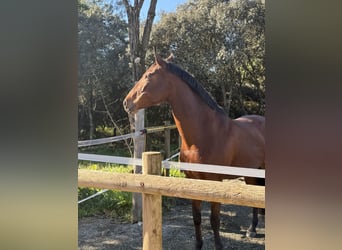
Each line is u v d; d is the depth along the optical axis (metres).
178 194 1.51
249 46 3.07
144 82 2.48
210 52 3.24
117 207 3.55
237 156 2.44
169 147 3.54
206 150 2.36
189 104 2.38
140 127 3.22
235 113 3.12
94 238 2.95
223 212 3.38
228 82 3.16
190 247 2.70
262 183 2.44
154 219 1.63
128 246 2.78
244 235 2.88
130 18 3.61
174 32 3.46
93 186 1.73
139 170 3.17
